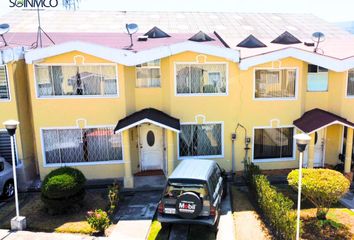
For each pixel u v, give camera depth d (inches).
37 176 650.2
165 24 884.0
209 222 404.5
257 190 503.2
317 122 607.8
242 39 762.2
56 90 611.5
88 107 616.1
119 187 573.0
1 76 587.8
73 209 498.3
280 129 669.9
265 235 421.4
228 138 655.8
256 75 645.3
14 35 738.8
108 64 602.9
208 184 415.5
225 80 636.7
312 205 499.5
